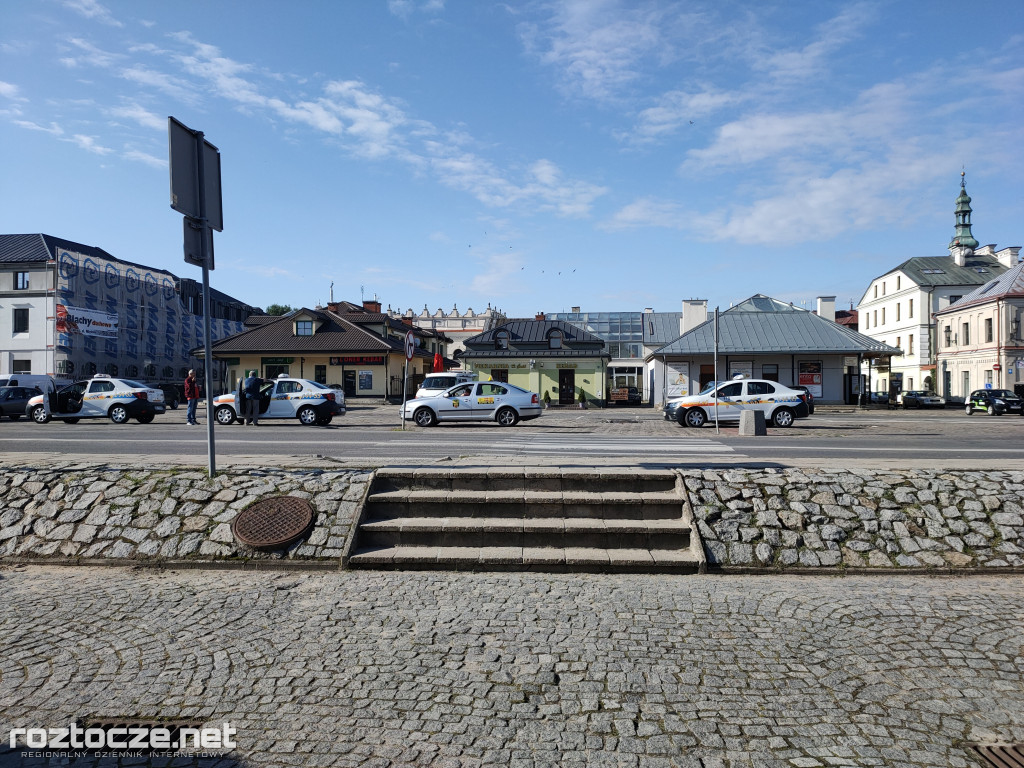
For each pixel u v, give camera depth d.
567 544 6.50
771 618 5.02
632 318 66.50
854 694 3.87
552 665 4.23
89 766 3.21
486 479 7.28
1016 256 61.25
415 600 5.39
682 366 41.75
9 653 4.38
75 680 4.02
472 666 4.22
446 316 86.06
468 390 21.12
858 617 5.04
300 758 3.26
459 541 6.54
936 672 4.14
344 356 48.06
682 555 6.28
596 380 52.09
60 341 45.88
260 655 4.37
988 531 6.50
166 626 4.84
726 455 11.47
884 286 68.12
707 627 4.85
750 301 50.22
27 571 6.14
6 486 7.27
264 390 21.81
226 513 6.79
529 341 53.59
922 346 59.88
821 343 40.28
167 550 6.36
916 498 6.89
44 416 22.28
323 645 4.52
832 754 3.29
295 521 6.64
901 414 35.53
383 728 3.52
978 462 8.11
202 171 7.32
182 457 8.65
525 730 3.50
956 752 3.30
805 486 7.05
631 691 3.91
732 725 3.55
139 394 22.53
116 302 50.91
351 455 11.18
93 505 6.95
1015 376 48.56
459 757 3.27
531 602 5.36
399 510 6.97
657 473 7.23
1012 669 4.18
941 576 6.07
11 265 46.12
